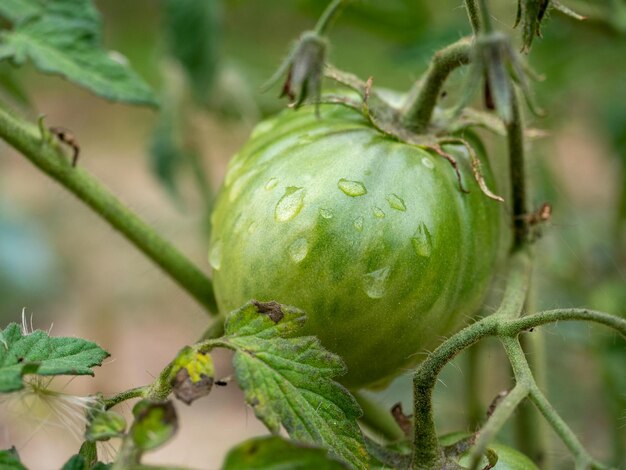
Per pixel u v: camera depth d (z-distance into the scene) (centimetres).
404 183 31
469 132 33
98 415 27
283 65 31
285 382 28
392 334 31
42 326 71
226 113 52
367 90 32
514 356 28
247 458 25
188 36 48
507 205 34
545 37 48
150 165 53
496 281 34
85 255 68
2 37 36
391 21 48
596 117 55
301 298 30
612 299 45
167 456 69
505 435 39
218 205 33
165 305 74
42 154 35
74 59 37
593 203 73
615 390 43
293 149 31
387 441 36
